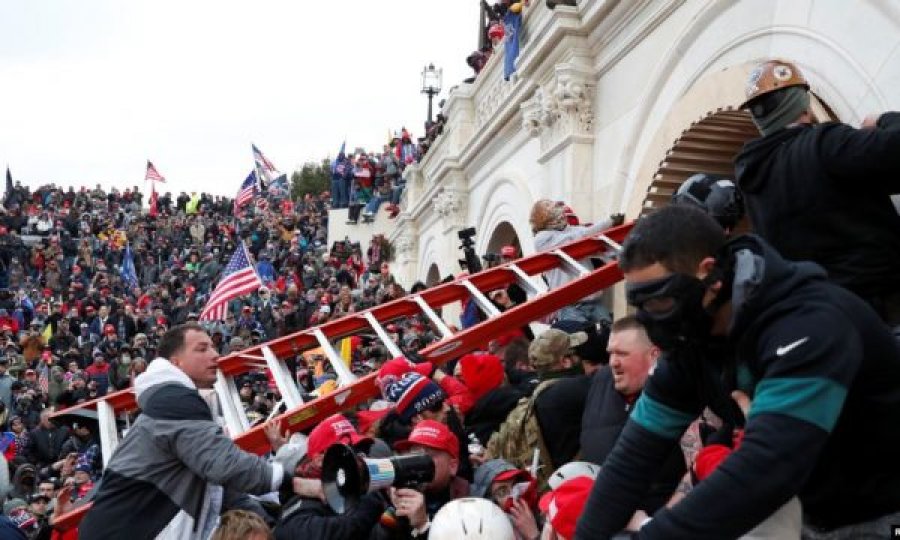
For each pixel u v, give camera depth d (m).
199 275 27.06
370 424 4.80
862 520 1.89
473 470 3.71
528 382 4.84
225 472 3.41
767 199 2.67
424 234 18.03
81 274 27.08
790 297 1.69
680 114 6.41
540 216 6.79
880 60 4.23
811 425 1.55
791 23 5.07
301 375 9.08
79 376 13.96
